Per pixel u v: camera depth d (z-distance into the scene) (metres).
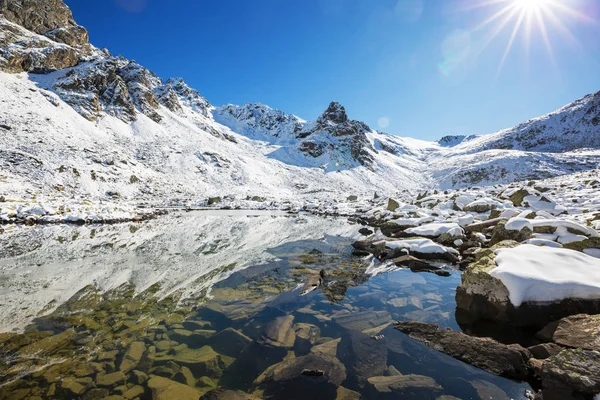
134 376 3.96
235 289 7.69
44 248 12.59
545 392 3.33
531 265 5.62
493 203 17.31
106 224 20.19
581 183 23.95
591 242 6.62
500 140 154.88
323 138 109.44
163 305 6.57
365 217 24.56
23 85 54.19
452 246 11.72
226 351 4.59
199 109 130.25
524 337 4.89
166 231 18.03
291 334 5.15
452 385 3.78
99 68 69.69
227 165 66.19
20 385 3.75
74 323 5.61
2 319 5.78
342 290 7.60
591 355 3.32
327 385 3.77
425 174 113.19
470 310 5.93
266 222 23.84
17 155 34.31
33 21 73.88
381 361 4.31
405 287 7.83
